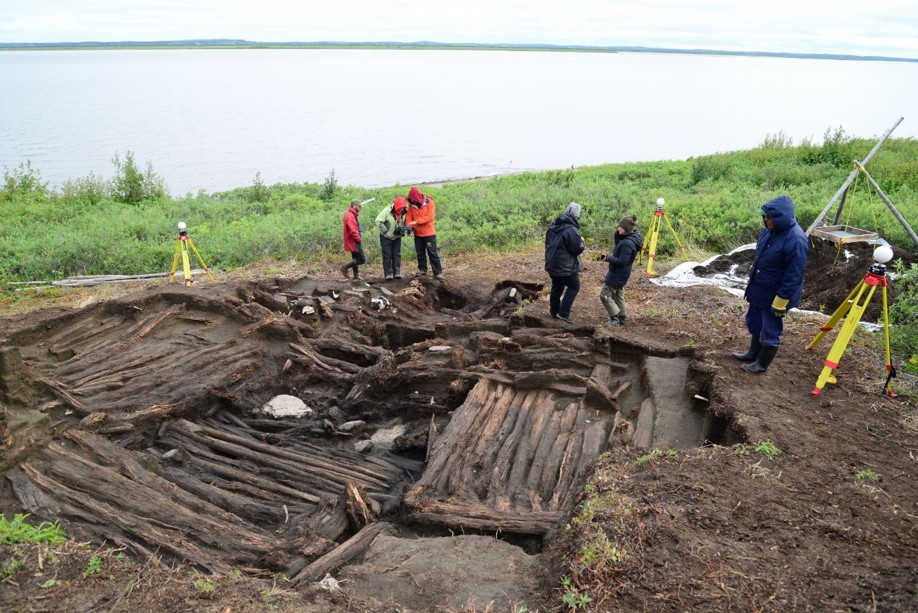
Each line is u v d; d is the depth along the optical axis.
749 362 7.26
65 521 5.36
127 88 108.88
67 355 8.31
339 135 51.03
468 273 12.94
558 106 78.94
